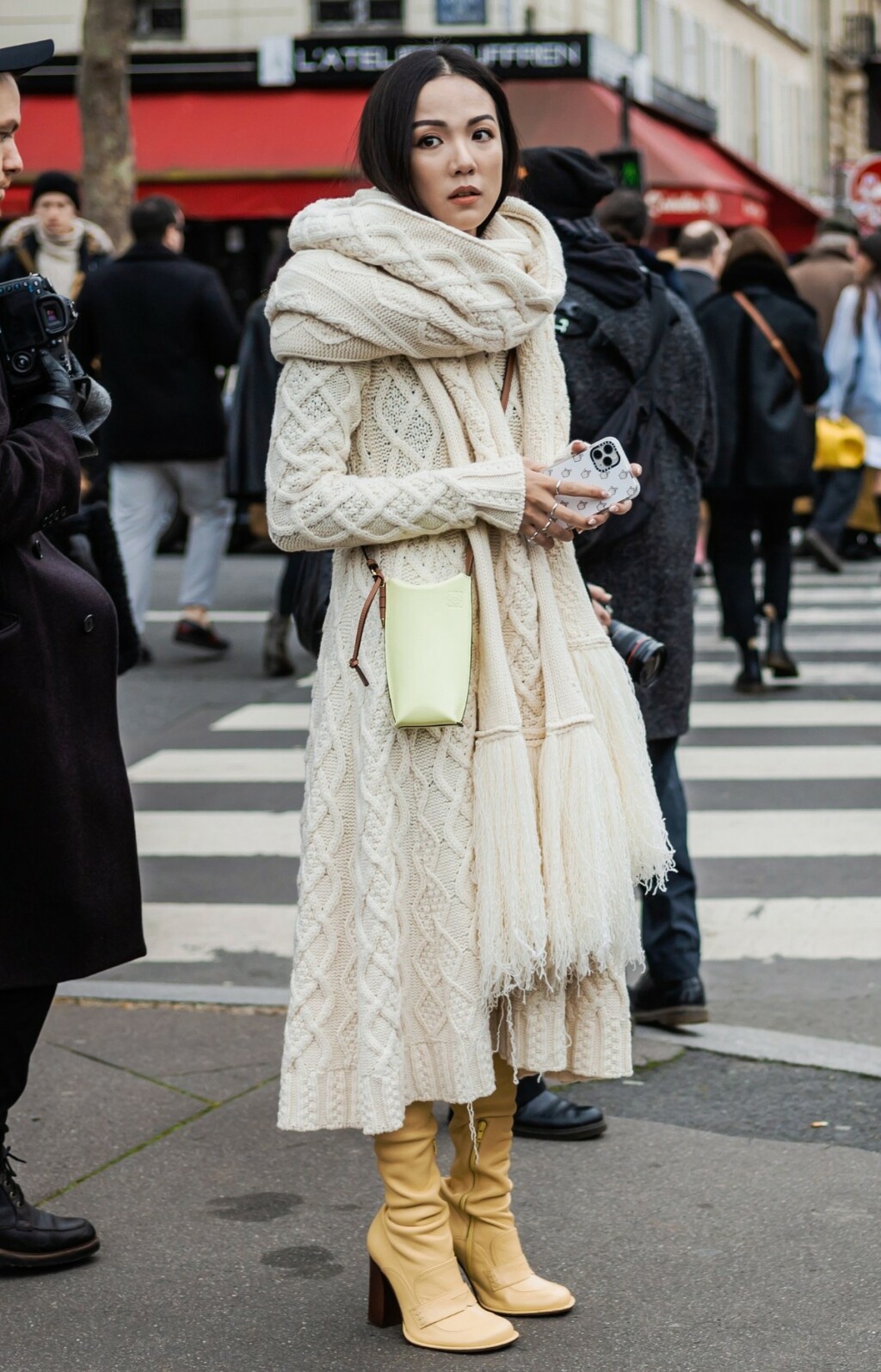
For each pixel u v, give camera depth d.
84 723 3.69
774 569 10.38
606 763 3.38
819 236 15.74
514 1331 3.44
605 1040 3.47
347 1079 3.37
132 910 3.77
